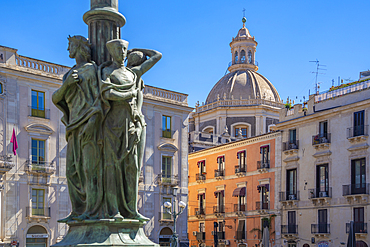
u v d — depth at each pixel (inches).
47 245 1501.0
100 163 266.4
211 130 2881.4
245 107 2785.4
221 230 2138.3
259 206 1935.3
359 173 1552.7
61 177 1567.4
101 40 285.4
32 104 1539.1
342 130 1625.2
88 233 259.0
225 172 2160.4
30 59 1547.7
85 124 265.1
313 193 1686.8
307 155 1748.3
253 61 3129.9
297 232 1732.3
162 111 1888.5
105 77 267.3
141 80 287.7
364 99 1571.1
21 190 1471.5
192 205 2341.3
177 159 1913.1
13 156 1469.0
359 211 1519.4
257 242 1921.8
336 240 1577.3
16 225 1440.7
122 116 267.7
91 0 294.4
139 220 271.4
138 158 278.1
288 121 1834.4
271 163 1909.4
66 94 274.8
